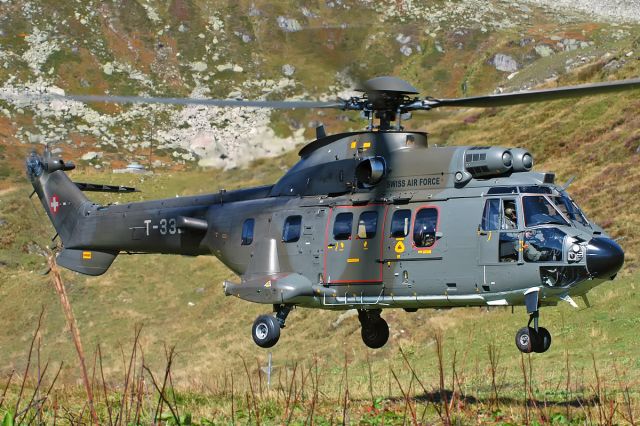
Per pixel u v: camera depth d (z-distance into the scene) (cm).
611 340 8719
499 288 4962
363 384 6825
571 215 5031
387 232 5303
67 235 7612
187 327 13862
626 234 12006
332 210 5581
